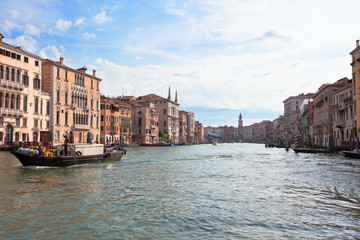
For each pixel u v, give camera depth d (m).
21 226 8.48
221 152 53.75
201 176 18.75
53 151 24.00
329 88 53.72
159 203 11.22
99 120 64.31
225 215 9.68
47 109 48.47
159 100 107.25
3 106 40.12
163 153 45.75
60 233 7.96
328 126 53.41
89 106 59.97
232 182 16.31
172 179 17.33
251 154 46.53
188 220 9.13
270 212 10.05
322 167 24.34
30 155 20.97
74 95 54.97
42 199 11.69
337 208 10.59
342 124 46.44
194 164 27.27
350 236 7.82
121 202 11.34
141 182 16.08
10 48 41.03
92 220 9.07
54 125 49.09
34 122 45.41
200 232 8.11
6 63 40.53
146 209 10.34
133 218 9.30
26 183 15.20
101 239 7.58
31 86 44.81
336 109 50.03
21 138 42.59
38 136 46.00
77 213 9.79
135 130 88.88
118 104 74.94
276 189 14.17
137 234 7.94
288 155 43.31
